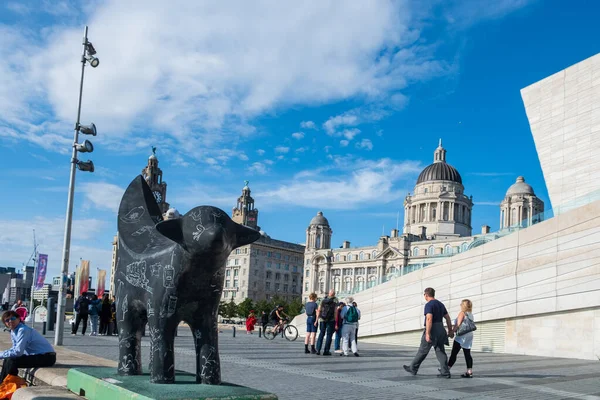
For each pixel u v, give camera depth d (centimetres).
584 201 2103
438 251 11012
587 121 2867
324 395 898
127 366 652
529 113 3209
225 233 531
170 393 514
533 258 2219
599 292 1975
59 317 1625
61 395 664
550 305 2122
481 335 2389
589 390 1094
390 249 11644
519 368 1534
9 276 15012
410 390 1005
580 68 2947
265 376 1135
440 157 12875
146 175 11506
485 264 2400
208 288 568
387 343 2845
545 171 3058
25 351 882
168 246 595
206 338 580
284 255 14600
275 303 11750
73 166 1673
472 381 1187
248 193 14712
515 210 10331
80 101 1692
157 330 574
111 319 2419
